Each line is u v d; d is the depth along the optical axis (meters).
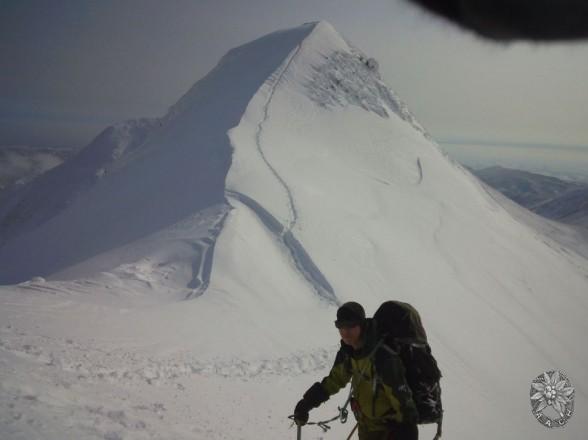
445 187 59.03
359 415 3.63
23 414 4.53
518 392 22.88
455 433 14.57
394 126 66.19
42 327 10.78
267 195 33.59
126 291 17.70
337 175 47.72
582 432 20.55
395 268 32.59
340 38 75.44
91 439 4.43
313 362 14.99
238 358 13.12
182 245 23.61
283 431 8.84
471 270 41.47
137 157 63.09
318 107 60.34
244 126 49.78
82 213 51.16
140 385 9.01
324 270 26.97
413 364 3.34
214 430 7.20
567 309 43.47
